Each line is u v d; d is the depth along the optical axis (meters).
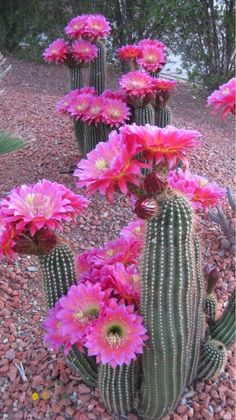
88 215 2.94
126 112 2.83
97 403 1.76
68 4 6.07
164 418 1.70
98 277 1.56
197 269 1.48
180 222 1.24
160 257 1.27
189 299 1.36
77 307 1.45
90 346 1.38
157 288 1.31
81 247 2.69
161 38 5.71
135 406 1.69
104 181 1.18
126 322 1.40
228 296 2.36
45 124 4.16
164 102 3.02
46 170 3.38
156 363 1.46
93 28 3.16
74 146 3.75
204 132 4.26
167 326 1.37
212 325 1.81
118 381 1.54
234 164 3.68
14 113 4.44
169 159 1.20
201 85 5.49
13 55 6.73
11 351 2.05
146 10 5.54
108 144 1.24
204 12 5.09
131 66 3.32
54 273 1.53
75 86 3.40
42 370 1.94
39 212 1.29
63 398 1.81
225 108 1.57
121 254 1.63
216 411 1.76
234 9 4.96
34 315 2.25
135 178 1.20
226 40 5.14
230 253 2.63
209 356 1.73
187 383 1.71
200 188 1.50
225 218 2.67
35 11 6.23
